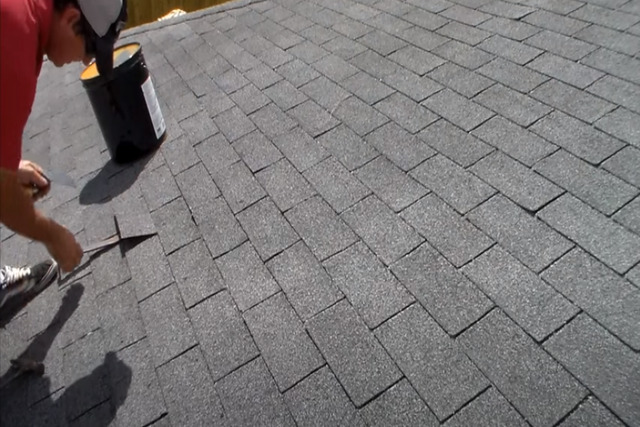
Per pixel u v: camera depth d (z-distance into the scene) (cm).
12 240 329
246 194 277
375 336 191
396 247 221
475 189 238
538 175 236
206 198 284
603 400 154
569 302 182
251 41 447
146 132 327
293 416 177
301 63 387
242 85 380
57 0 168
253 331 208
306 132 309
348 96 330
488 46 338
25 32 150
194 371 202
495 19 367
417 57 350
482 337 179
